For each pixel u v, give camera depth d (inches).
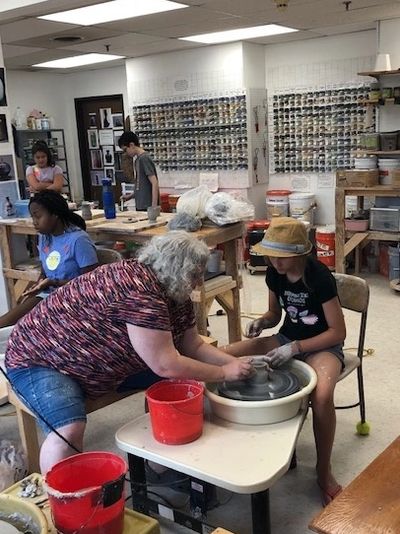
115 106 312.3
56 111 323.9
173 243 67.1
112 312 67.9
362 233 203.0
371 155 203.2
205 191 135.5
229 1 160.1
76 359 72.2
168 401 66.2
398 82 200.7
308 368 78.3
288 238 84.5
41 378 72.9
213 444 63.0
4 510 53.6
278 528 79.9
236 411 66.6
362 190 196.9
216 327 166.4
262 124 248.7
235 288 139.3
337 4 170.2
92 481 57.7
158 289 67.2
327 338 85.2
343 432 103.9
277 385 71.1
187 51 248.4
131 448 64.0
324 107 236.1
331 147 237.9
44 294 122.1
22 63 269.6
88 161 333.1
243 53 233.5
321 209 246.8
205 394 69.3
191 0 157.6
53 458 69.6
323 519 45.4
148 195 207.0
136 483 71.3
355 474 91.0
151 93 264.2
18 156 293.0
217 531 50.6
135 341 66.2
